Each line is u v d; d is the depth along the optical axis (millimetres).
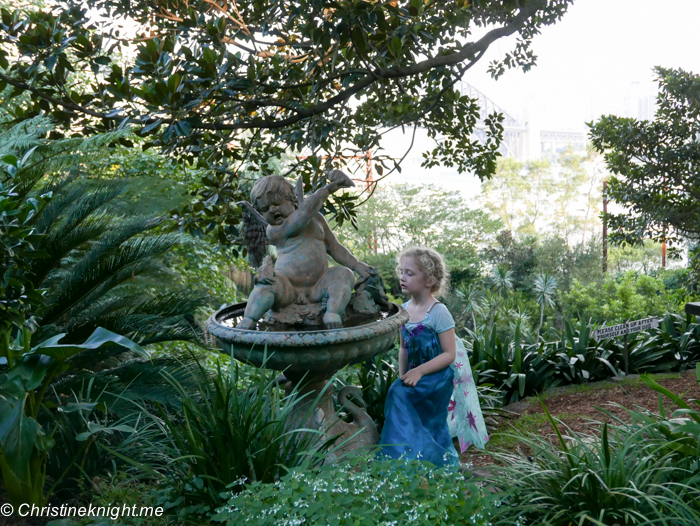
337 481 2004
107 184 3631
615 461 2338
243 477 2436
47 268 3424
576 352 5258
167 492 2500
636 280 19047
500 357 5074
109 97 3973
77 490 2879
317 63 4098
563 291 26953
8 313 2357
